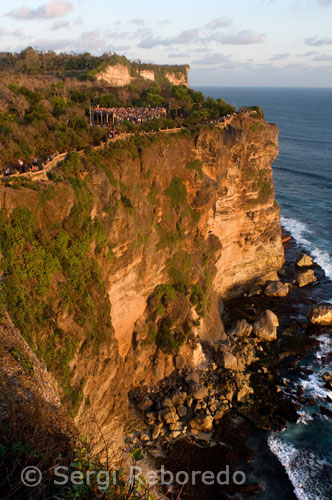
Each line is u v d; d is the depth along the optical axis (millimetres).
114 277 42219
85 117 62438
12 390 17172
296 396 46031
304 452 39000
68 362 31594
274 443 40000
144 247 47094
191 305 53344
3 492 10352
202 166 58031
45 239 32094
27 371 19391
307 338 56844
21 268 29891
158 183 51719
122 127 53562
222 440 40281
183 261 54219
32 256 30547
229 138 61250
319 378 49156
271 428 41688
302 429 41656
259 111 76750
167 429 41188
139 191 47750
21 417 13664
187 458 38031
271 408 44156
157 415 42375
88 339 34625
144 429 41250
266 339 56156
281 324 60375
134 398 44938
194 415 42844
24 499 10422
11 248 29328
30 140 44219
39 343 29094
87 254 36719
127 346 47156
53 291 31875
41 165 38344
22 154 41156
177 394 44625
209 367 50250
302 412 43750
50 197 33188
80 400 32531
